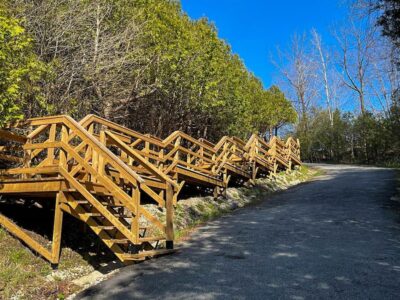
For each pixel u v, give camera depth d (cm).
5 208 680
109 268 564
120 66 1030
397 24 851
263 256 570
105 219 609
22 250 559
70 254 590
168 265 551
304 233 703
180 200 998
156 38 1170
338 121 3164
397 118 2267
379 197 1043
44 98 793
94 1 1023
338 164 2719
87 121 696
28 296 455
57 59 851
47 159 638
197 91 1332
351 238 654
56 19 899
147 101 1308
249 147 1394
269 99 2389
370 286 435
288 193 1291
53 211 734
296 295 414
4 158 656
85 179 650
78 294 462
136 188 550
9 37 592
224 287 448
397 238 644
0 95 554
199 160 1123
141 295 438
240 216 931
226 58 1705
